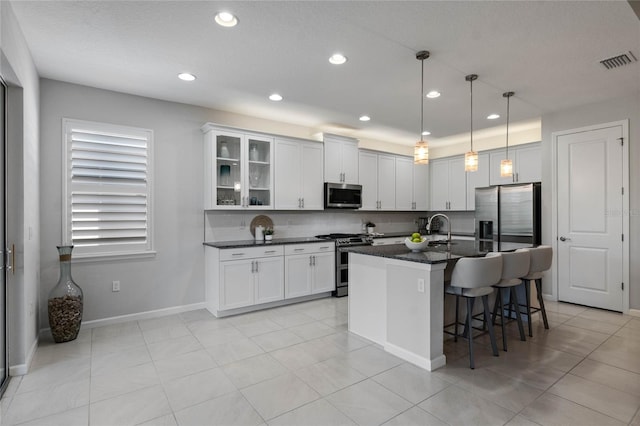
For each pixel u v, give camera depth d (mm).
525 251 3135
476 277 2645
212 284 4082
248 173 4379
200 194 4270
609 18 2328
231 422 1979
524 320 3752
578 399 2195
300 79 3414
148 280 3912
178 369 2639
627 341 3164
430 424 1947
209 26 2449
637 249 3893
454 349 3008
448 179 6480
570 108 4371
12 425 1954
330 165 5191
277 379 2479
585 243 4289
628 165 3943
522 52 2832
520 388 2338
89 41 2652
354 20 2373
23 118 2566
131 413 2070
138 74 3281
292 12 2277
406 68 3148
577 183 4348
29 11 2246
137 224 3834
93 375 2539
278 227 4996
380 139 6234
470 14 2295
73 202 3477
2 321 2424
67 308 3156
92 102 3592
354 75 3318
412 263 2738
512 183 5309
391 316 2922
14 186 2543
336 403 2166
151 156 3920
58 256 3393
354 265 3414
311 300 4730
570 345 3076
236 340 3236
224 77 3369
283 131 5055
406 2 2168
